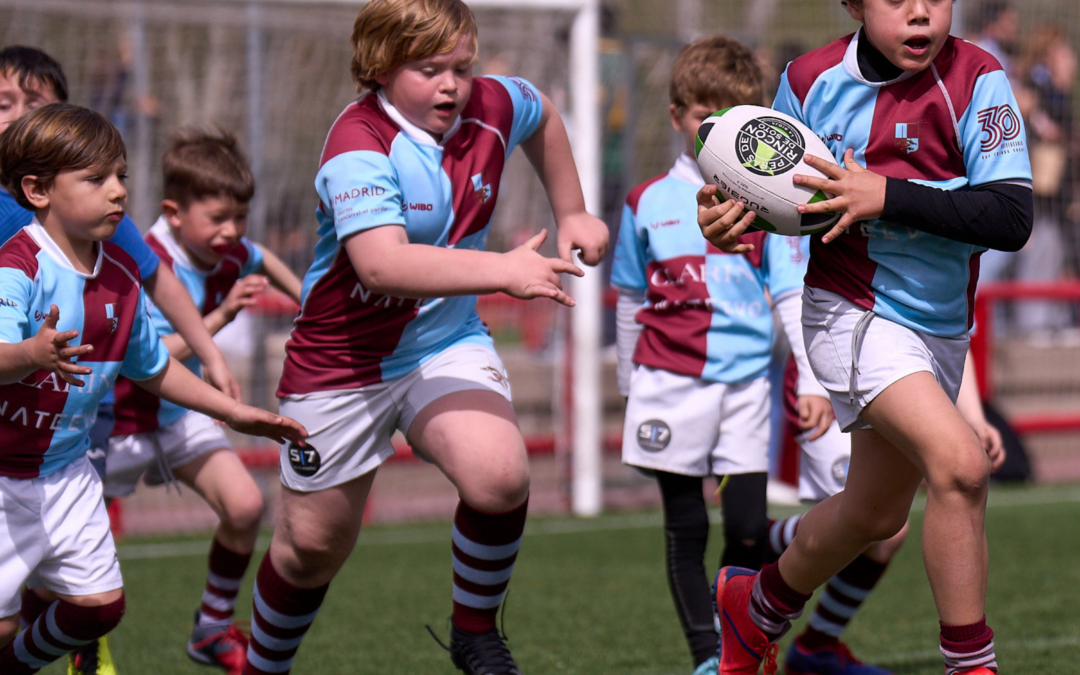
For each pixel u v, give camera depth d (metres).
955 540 6.12
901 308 6.62
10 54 8.73
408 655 9.84
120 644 10.38
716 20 24.12
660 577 13.27
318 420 7.20
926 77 6.54
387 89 6.90
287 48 18.11
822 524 7.08
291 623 7.52
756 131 6.80
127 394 9.41
